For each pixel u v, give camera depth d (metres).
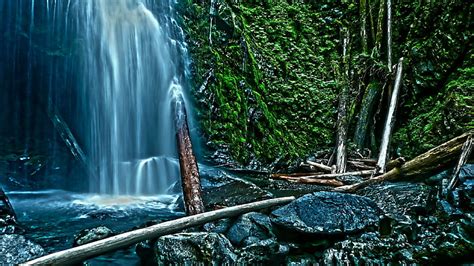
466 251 3.99
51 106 6.84
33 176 6.78
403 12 9.58
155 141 7.68
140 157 7.53
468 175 4.88
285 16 10.84
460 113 6.72
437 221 4.53
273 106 8.96
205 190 5.62
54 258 3.29
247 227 4.16
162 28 8.02
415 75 8.53
